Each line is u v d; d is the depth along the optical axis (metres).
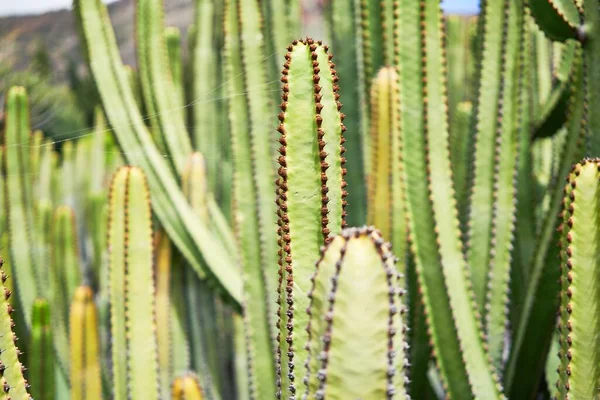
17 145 3.30
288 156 1.33
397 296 1.09
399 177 2.18
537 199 2.97
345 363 1.06
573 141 2.04
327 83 1.40
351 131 2.77
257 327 2.46
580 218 1.41
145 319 2.20
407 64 2.04
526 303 2.16
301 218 1.32
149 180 2.98
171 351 3.02
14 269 3.17
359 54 2.78
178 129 3.32
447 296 2.00
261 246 2.50
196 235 2.96
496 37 2.21
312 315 1.11
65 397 3.22
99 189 5.73
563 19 1.91
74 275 3.71
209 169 3.71
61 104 12.08
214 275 2.96
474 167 2.27
